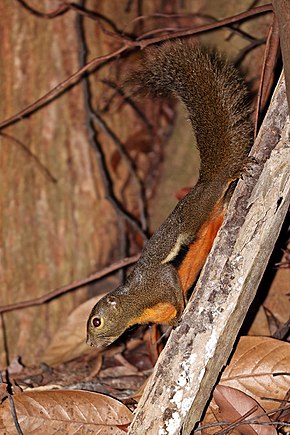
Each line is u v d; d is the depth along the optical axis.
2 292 12.08
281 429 7.79
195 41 8.42
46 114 12.39
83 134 12.60
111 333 8.30
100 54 12.85
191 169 13.46
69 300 12.34
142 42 9.04
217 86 8.12
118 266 10.31
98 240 12.70
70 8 11.41
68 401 7.59
